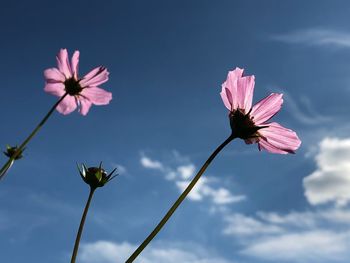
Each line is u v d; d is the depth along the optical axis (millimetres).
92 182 436
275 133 390
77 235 365
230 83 394
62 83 552
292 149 389
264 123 392
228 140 382
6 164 409
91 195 436
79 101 557
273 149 389
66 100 553
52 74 549
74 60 555
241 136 381
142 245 287
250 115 391
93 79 558
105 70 563
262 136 388
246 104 393
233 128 383
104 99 561
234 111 388
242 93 393
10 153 466
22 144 419
